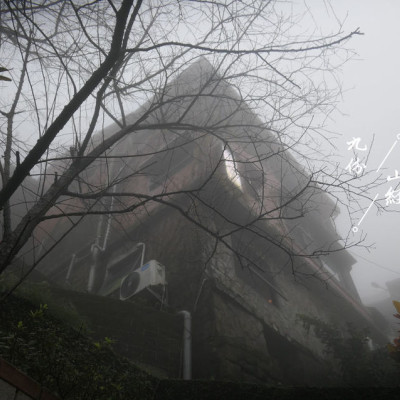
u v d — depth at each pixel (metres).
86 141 3.86
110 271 9.55
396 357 5.55
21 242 3.01
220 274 7.64
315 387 3.25
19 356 2.98
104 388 3.35
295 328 9.02
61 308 4.55
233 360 6.00
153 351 5.73
